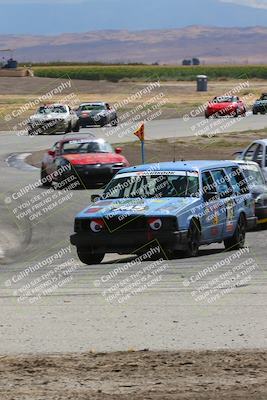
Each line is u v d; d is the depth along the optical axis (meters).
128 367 16.53
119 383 15.30
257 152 51.53
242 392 14.44
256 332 20.19
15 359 17.64
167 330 20.72
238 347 18.61
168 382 15.27
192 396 14.23
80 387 15.08
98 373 16.11
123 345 19.17
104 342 19.53
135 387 14.97
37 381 15.61
